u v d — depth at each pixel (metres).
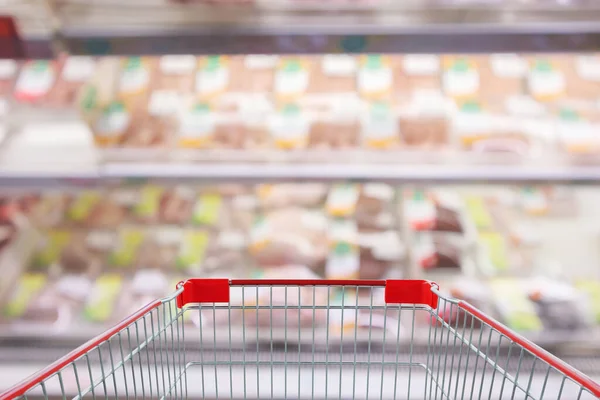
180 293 1.45
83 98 2.33
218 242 2.39
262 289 2.27
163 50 1.87
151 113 2.39
